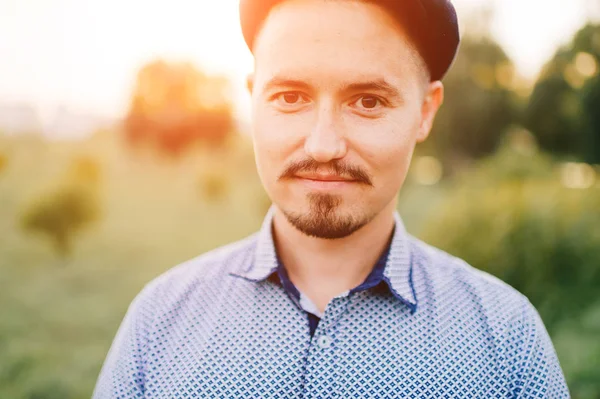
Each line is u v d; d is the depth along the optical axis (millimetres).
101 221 13148
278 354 1196
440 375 1192
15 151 23938
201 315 1297
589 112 11734
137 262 10516
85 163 11383
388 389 1169
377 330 1213
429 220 7191
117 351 1324
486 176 8008
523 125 16656
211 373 1211
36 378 5172
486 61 20578
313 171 1101
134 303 1410
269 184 1155
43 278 8977
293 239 1276
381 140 1103
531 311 1313
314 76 1074
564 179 8062
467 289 1323
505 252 5523
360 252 1262
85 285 8766
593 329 4410
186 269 1428
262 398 1172
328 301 1271
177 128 34500
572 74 13461
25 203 11680
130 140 34125
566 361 3953
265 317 1239
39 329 6613
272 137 1121
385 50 1090
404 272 1285
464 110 20109
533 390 1205
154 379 1255
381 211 1257
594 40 11633
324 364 1172
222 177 20844
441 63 1236
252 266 1330
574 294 5059
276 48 1104
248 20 1180
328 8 1076
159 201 19844
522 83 21047
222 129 36250
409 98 1142
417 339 1219
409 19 1098
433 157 21094
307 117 1106
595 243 5211
